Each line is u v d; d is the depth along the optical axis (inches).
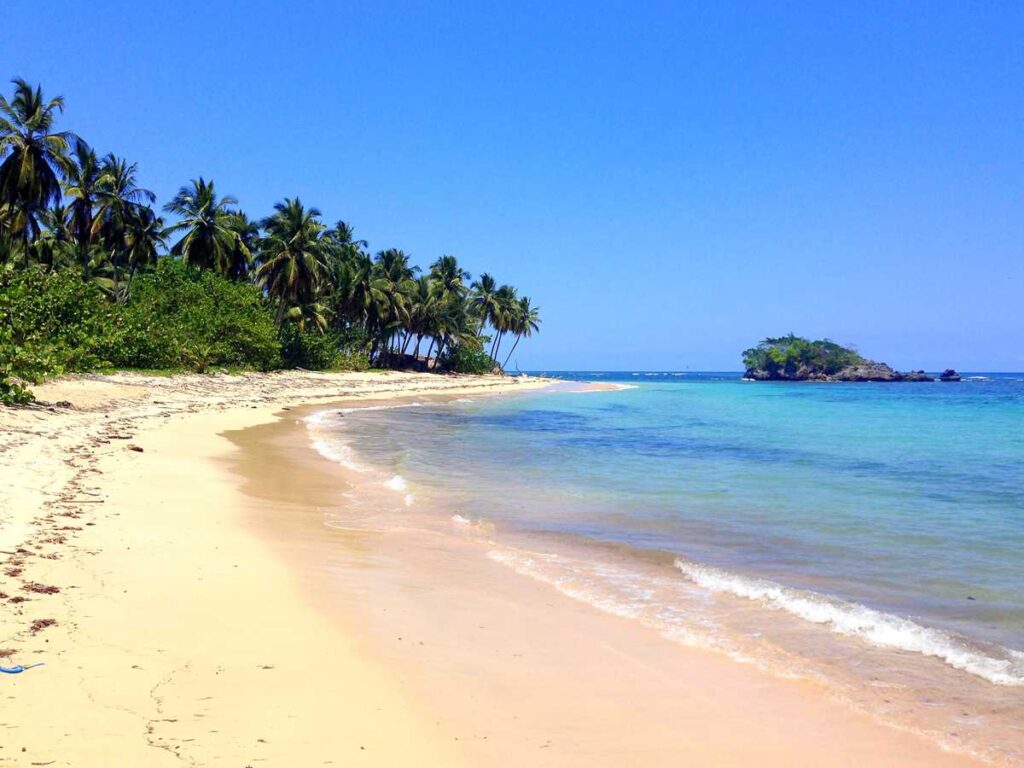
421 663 261.3
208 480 613.9
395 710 221.0
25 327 1109.1
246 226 2566.4
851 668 268.7
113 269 2172.7
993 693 248.1
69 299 1302.9
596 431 1344.7
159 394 1393.9
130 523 430.0
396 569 389.7
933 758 205.5
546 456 924.6
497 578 380.5
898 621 316.5
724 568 407.5
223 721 203.6
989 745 213.0
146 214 2143.2
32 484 496.1
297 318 2709.2
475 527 500.4
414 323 3644.2
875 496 650.8
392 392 2469.2
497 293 4357.8
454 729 211.8
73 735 187.0
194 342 1927.9
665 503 603.8
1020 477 778.2
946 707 237.5
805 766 199.5
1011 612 334.0
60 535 383.9
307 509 540.1
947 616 329.1
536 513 553.0
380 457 855.7
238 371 2112.5
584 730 216.4
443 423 1424.7
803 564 418.0
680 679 257.6
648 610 332.5
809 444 1136.8
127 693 214.8
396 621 306.0
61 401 1026.7
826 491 674.8
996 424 1605.6
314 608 313.6
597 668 265.7
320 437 1046.4
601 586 369.7
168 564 355.9
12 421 777.6
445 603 335.6
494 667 262.4
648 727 220.1
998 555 440.1
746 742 212.2
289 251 2431.1
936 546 463.2
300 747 193.0
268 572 361.7
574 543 460.8
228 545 408.8
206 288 2096.5
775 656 279.9
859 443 1162.6
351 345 3139.8
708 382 6284.5
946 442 1188.5
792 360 6574.8
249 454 807.7
